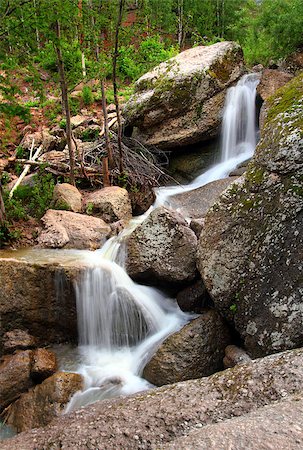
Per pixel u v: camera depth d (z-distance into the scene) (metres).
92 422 3.90
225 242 5.74
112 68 9.16
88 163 10.43
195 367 5.37
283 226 5.20
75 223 7.86
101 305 6.54
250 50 14.45
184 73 11.07
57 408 5.09
